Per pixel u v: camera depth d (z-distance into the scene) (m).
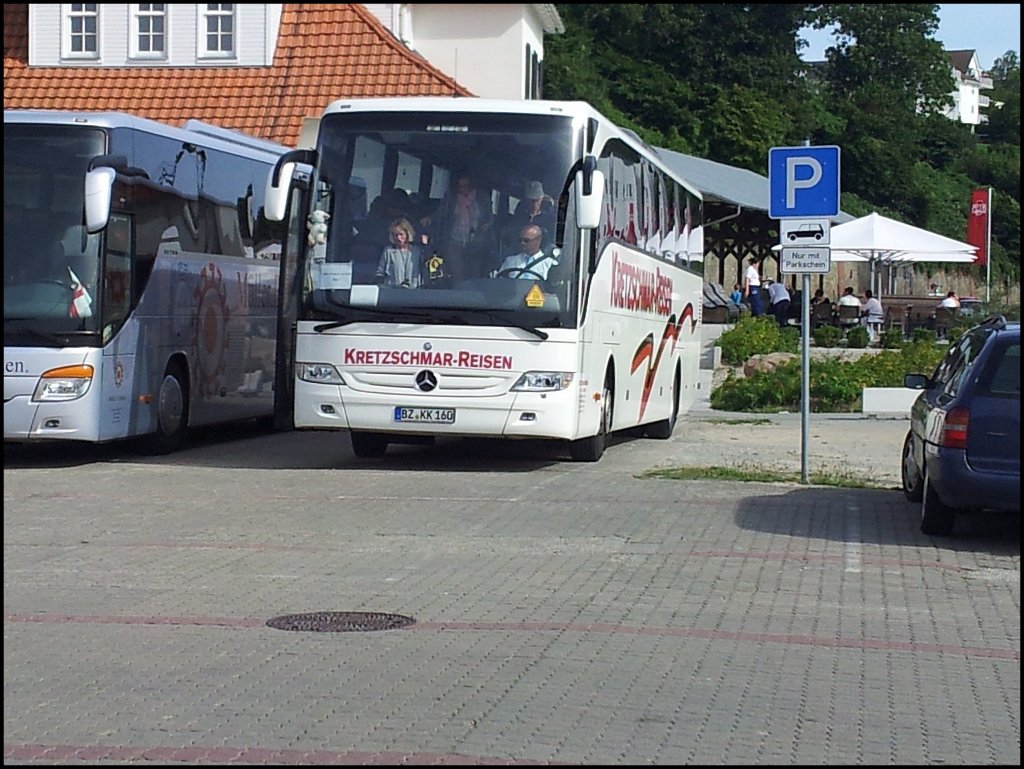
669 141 64.75
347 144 16.95
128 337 18.06
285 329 17.58
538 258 16.61
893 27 74.12
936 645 8.91
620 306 18.92
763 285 47.12
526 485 16.28
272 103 34.03
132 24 34.97
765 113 66.94
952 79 76.50
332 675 7.88
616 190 18.56
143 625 9.13
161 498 15.06
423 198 16.80
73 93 34.81
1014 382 12.21
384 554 11.82
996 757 6.61
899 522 14.02
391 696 7.45
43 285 17.23
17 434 17.12
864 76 74.31
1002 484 12.01
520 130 16.81
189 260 19.98
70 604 9.78
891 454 20.73
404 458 19.39
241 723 6.92
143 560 11.48
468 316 16.53
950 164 75.81
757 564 11.62
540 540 12.58
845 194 69.06
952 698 7.64
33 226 17.31
